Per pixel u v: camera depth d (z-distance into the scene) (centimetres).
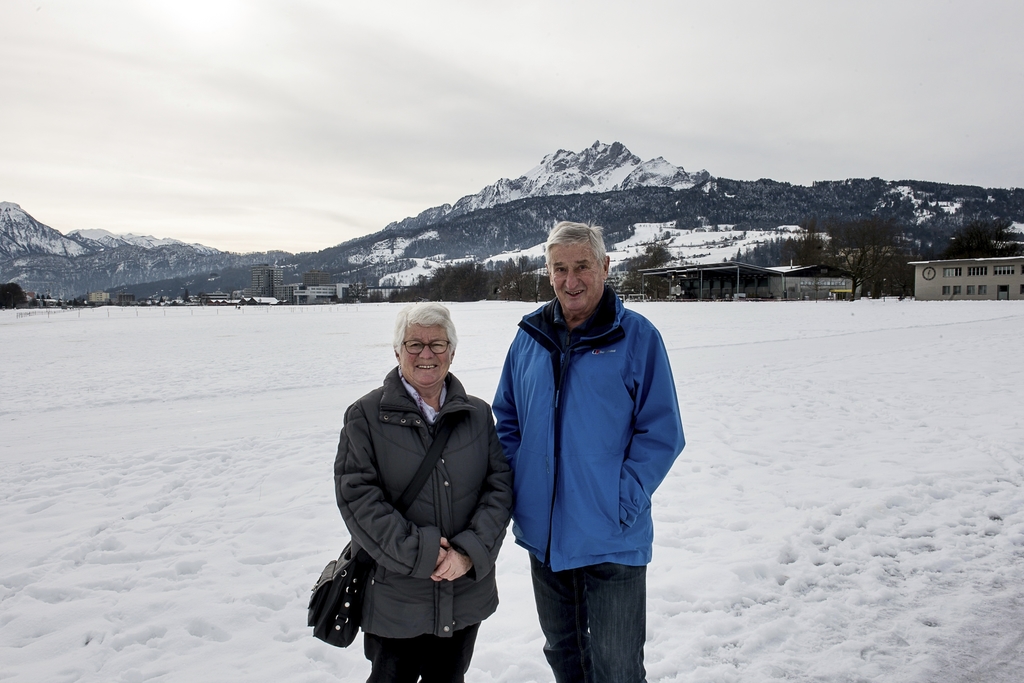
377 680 218
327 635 217
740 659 285
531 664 288
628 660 224
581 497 226
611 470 226
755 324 2716
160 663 299
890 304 4928
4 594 377
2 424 918
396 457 217
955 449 619
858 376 1120
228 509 522
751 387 1043
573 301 235
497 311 5022
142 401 1098
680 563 388
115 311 8431
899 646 291
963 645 290
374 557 204
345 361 1691
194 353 1972
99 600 365
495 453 237
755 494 511
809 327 2444
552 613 244
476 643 309
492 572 229
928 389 958
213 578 391
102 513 519
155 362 1727
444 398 233
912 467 563
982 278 5912
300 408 1002
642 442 228
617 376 230
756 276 7475
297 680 283
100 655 308
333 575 220
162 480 610
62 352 2073
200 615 343
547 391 239
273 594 368
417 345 219
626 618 223
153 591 376
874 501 473
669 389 230
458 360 1550
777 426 754
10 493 582
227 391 1190
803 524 440
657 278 9100
